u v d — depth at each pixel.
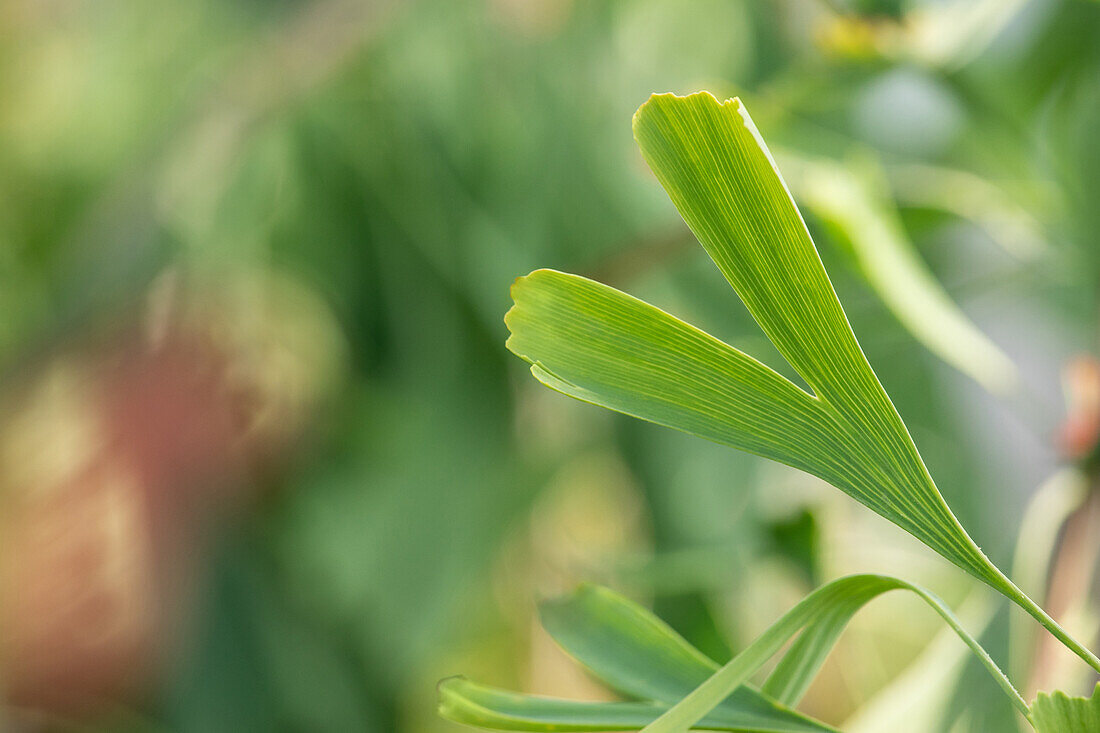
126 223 1.38
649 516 1.58
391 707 1.56
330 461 1.59
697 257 1.00
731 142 0.35
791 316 0.36
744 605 1.36
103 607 1.49
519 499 1.59
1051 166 0.74
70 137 1.61
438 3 1.59
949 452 1.50
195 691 1.51
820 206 0.61
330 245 1.60
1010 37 0.70
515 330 0.37
